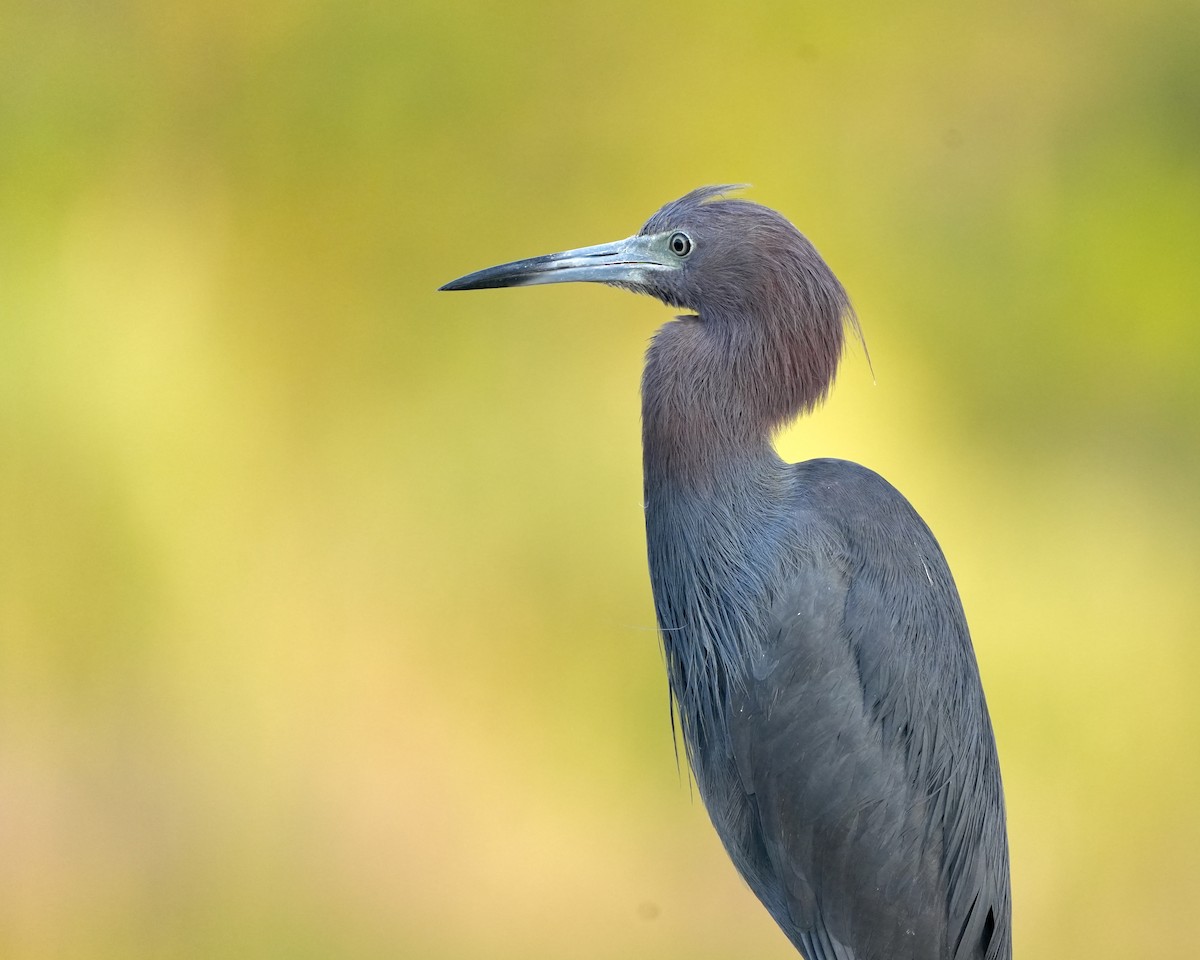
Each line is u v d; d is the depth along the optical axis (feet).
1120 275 50.88
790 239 20.07
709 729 19.72
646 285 20.68
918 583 18.90
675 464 19.85
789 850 18.85
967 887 19.06
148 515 47.52
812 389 20.20
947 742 18.80
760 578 19.06
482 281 21.12
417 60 51.62
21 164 50.16
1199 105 52.11
